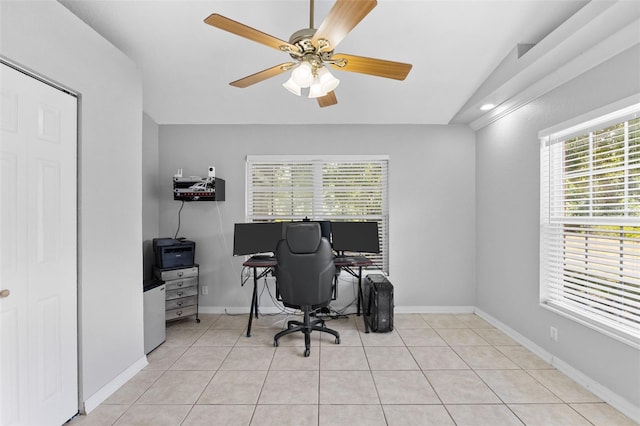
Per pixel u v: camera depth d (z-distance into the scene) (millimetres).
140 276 2502
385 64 1717
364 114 3594
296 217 3908
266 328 3387
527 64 2305
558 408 1983
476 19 2217
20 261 1562
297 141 3857
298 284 2750
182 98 3264
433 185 3861
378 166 3906
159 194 3818
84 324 1926
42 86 1676
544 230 2676
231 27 1456
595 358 2141
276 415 1926
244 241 3381
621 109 1928
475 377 2357
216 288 3859
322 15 2160
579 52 2080
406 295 3869
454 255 3857
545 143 2660
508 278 3168
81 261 1907
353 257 3523
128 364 2350
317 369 2488
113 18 2170
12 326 1525
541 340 2691
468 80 2949
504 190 3230
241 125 3852
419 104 3377
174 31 2324
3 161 1485
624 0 1594
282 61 2693
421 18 2211
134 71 2451
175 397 2113
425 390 2189
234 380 2328
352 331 3283
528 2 2061
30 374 1609
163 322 2988
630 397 1898
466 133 3850
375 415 1924
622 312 1995
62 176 1797
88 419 1879
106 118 2133
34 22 1594
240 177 3848
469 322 3527
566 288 2492
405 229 3859
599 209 2189
